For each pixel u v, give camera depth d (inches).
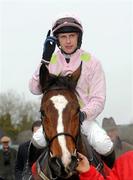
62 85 233.5
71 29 253.8
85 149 240.8
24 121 1962.4
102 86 253.8
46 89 237.5
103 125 447.5
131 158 231.5
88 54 257.0
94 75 253.8
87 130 254.2
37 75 250.5
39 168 240.1
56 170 210.4
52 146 213.2
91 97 252.8
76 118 221.3
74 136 218.2
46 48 245.1
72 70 254.7
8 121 1910.7
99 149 252.7
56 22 257.1
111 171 235.1
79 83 252.2
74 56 256.5
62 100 220.8
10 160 478.6
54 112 217.2
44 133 226.8
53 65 256.1
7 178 475.2
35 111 2014.0
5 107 2005.4
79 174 222.8
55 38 247.1
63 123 214.5
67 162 205.3
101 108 250.4
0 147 532.4
